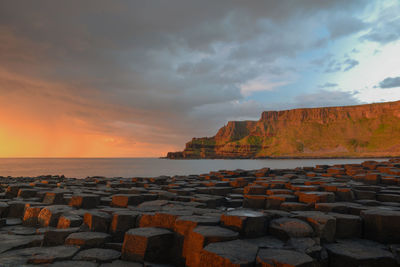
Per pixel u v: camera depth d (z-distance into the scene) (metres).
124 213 6.99
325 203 7.95
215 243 4.80
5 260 5.18
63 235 6.41
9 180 23.77
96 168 90.12
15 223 8.30
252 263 4.15
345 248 5.26
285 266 3.95
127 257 5.41
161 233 5.63
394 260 4.82
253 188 11.27
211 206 9.91
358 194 10.12
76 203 9.26
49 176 25.98
